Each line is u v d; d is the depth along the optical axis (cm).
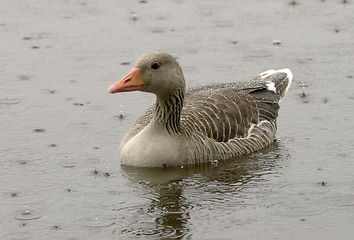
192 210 1422
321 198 1455
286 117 1830
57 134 1744
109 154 1658
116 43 2264
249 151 1672
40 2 2606
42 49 2228
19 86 1997
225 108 1684
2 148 1677
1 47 2244
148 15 2480
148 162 1591
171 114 1589
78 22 2420
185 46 2239
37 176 1559
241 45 2242
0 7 2558
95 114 1844
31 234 1344
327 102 1889
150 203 1451
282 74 1861
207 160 1622
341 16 2447
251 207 1429
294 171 1577
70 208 1434
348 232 1334
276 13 2483
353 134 1727
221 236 1325
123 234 1339
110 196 1479
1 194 1487
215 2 2600
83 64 2128
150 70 1577
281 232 1336
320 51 2192
